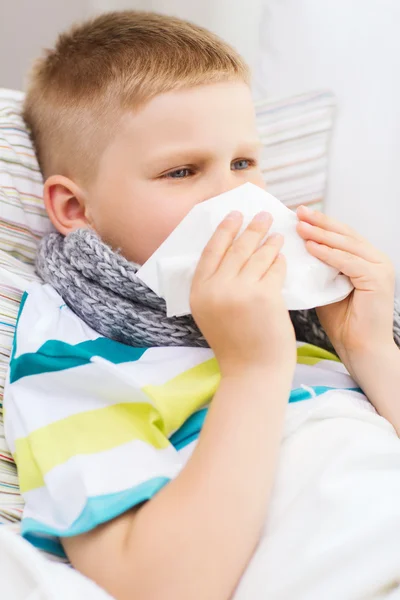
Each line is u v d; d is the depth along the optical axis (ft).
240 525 1.80
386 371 2.44
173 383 2.22
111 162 2.62
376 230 3.76
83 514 1.86
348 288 2.40
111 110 2.63
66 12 4.41
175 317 2.46
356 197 3.79
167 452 2.04
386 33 3.77
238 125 2.59
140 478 1.92
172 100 2.54
